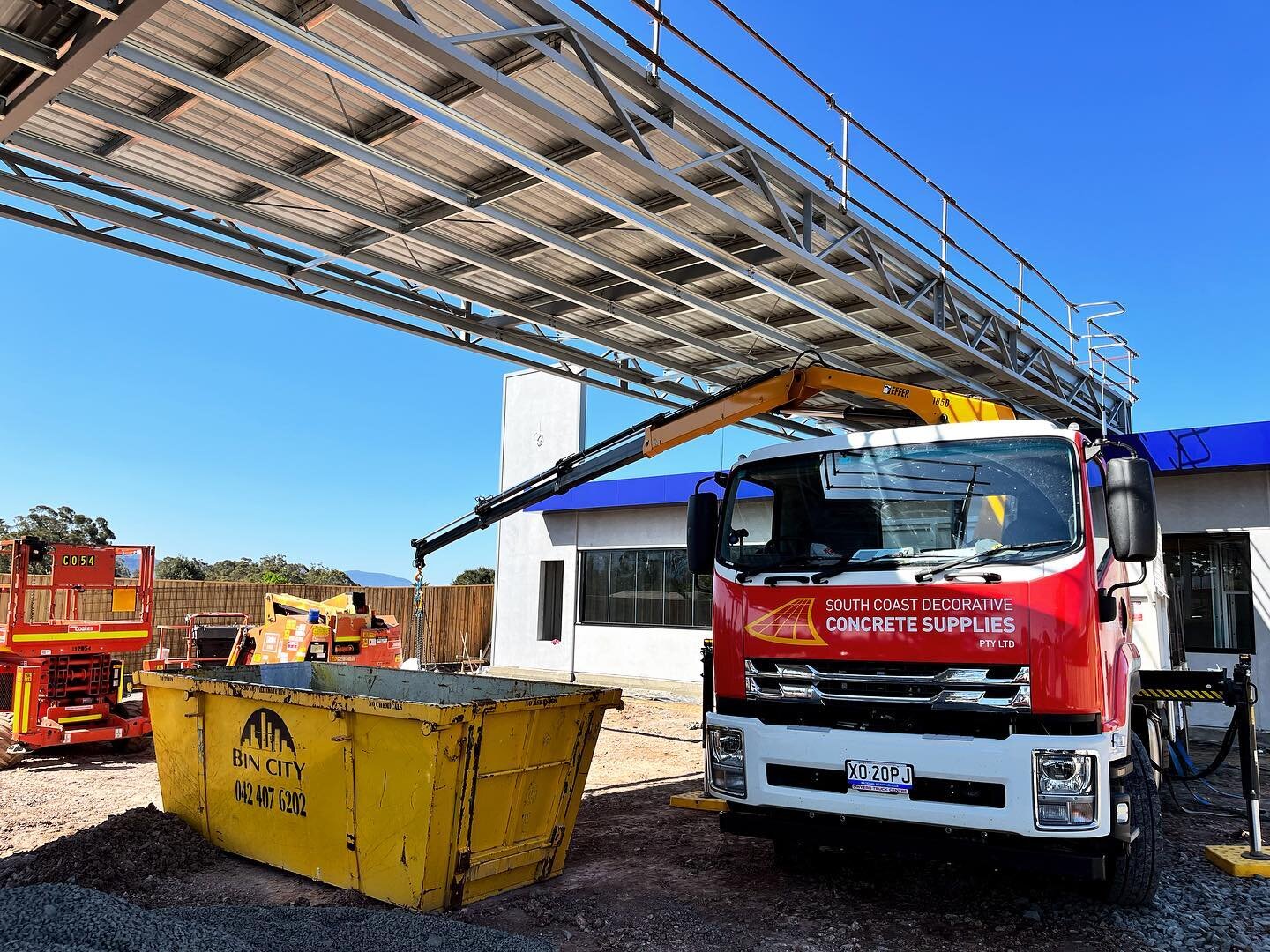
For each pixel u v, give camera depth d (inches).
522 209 341.4
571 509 781.9
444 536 395.9
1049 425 211.0
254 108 249.9
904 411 301.3
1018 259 517.0
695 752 451.2
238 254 350.0
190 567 1508.4
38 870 220.5
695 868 250.4
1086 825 179.9
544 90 278.1
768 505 230.1
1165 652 341.1
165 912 181.5
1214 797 358.3
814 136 349.4
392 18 209.3
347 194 324.5
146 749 434.9
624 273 366.6
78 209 304.7
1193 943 197.3
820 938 198.7
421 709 199.6
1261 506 517.0
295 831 228.5
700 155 315.3
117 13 198.1
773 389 313.3
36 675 404.5
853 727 203.5
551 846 234.4
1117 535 191.5
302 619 516.1
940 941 197.8
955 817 187.8
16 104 230.1
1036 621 188.5
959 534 206.5
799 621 211.2
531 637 822.5
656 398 545.0
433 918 186.2
